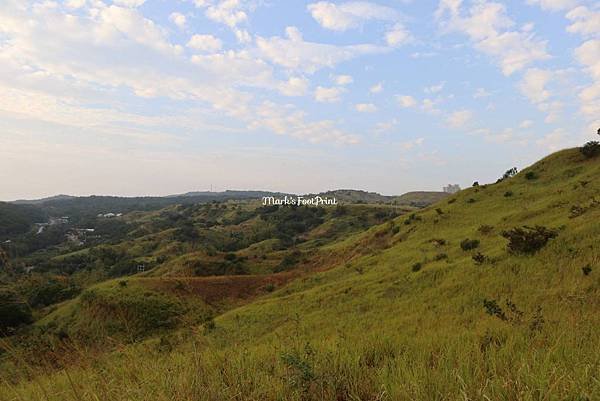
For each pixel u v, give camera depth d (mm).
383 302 22719
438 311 16406
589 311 9828
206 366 4938
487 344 6004
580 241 19938
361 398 4012
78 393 4332
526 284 16875
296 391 3947
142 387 4277
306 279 46281
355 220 148875
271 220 166625
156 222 165625
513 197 46969
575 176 44656
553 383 3369
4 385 4539
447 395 3465
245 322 27438
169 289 42156
